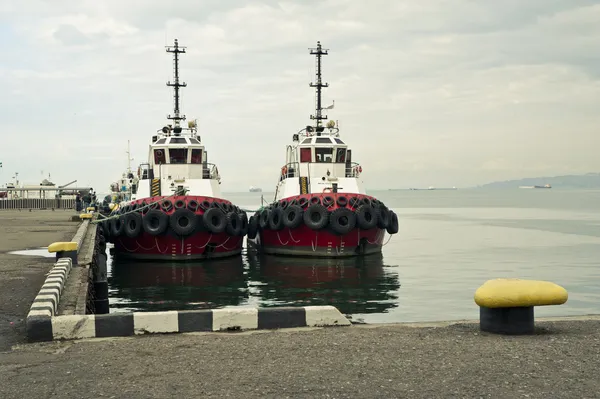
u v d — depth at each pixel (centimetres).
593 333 818
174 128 3581
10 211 5184
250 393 577
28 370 656
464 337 796
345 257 3041
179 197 2922
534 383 600
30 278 1329
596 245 3959
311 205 2941
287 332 834
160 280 2408
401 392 577
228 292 2141
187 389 589
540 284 818
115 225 3048
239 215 3155
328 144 3434
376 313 1761
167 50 3916
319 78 3766
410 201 19775
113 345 762
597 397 561
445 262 3045
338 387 592
